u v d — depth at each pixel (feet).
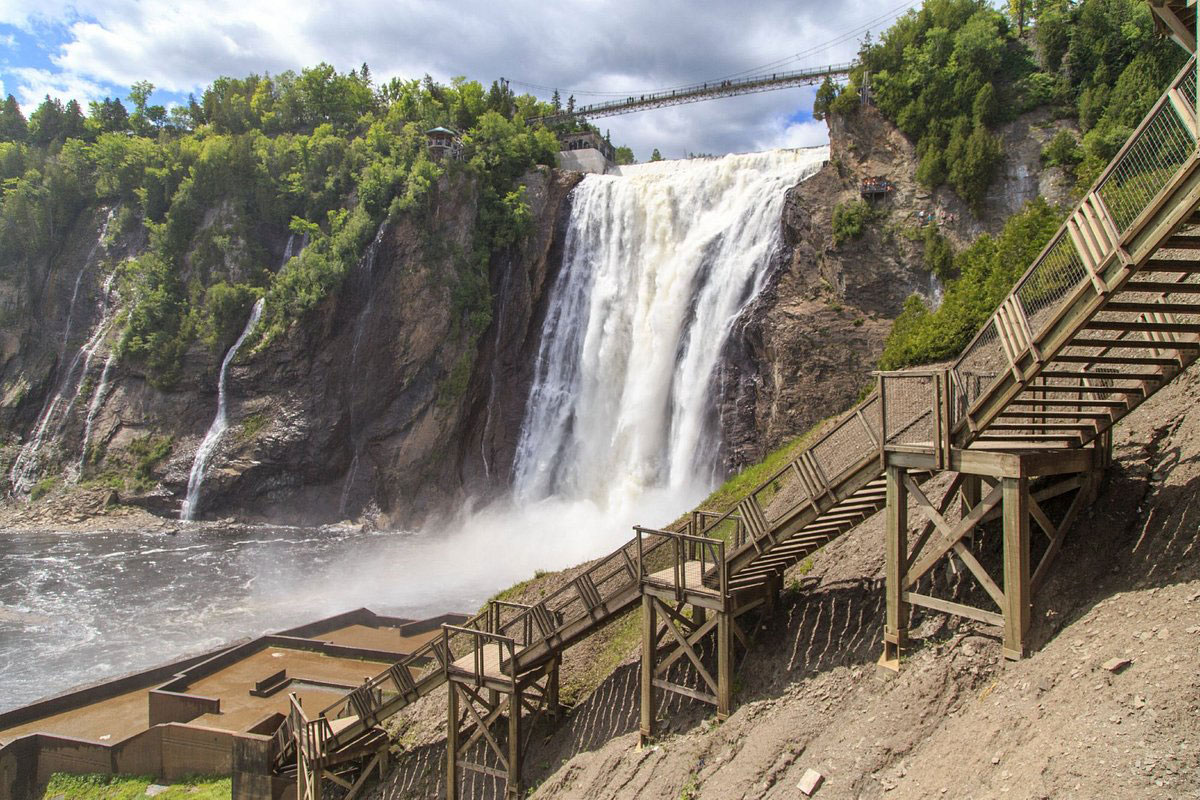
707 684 62.44
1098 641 42.50
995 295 104.99
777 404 168.04
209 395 241.55
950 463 48.62
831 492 54.65
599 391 216.95
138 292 259.80
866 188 169.48
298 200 263.70
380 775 81.92
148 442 240.73
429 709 85.30
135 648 128.88
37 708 101.30
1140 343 46.19
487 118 256.11
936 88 165.68
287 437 227.20
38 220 286.66
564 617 76.54
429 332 227.81
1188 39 41.93
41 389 266.77
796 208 180.55
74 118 370.94
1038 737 39.11
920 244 161.99
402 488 223.10
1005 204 154.61
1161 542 45.73
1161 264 40.40
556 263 238.48
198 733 88.17
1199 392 54.39
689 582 62.85
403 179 241.76
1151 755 34.19
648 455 201.57
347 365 232.32
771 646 61.72
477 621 80.59
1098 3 155.53
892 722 47.65
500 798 70.23
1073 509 51.37
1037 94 157.79
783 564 63.26
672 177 223.30
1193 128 38.73
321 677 108.17
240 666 112.57
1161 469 50.67
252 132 289.12
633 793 57.82
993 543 54.44
